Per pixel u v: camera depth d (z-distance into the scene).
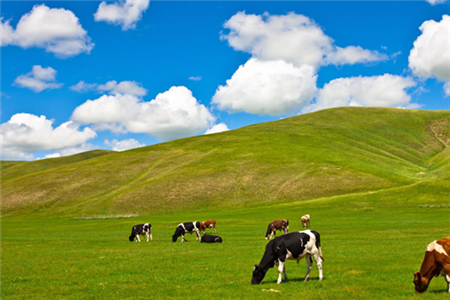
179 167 117.44
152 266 19.47
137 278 16.56
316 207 67.50
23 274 18.28
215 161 118.44
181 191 97.19
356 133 152.88
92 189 110.44
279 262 14.59
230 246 27.64
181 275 16.89
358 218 48.78
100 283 15.84
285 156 115.69
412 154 135.38
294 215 59.09
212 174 106.44
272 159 113.88
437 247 12.05
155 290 14.27
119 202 94.56
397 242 25.44
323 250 23.20
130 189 103.06
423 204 62.38
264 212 67.44
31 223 73.75
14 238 39.62
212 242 30.95
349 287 13.57
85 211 91.81
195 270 18.02
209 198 92.50
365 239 28.11
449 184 73.12
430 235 28.80
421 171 107.38
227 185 98.62
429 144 147.25
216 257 22.06
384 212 55.38
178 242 33.00
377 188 85.06
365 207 62.09
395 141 148.50
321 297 12.46
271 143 132.75
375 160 117.69
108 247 29.62
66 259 23.00
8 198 107.19
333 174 96.50
